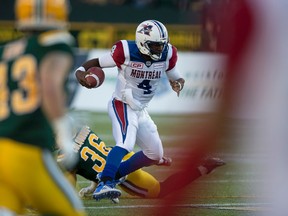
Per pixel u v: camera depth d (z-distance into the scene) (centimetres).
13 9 5588
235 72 1017
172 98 4638
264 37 998
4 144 1271
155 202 2255
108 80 4628
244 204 2269
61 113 1270
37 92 1275
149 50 2178
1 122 1284
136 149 3403
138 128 2200
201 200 2297
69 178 2170
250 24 997
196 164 2136
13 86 1291
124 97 2203
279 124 1030
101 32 5488
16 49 1315
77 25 5475
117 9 5912
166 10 5866
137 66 2198
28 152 1267
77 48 5219
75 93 4553
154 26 2183
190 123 4103
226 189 2491
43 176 1277
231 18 1006
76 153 2152
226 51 1018
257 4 994
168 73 2281
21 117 1273
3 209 1266
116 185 2270
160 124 4116
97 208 2195
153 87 2242
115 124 2189
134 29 5519
